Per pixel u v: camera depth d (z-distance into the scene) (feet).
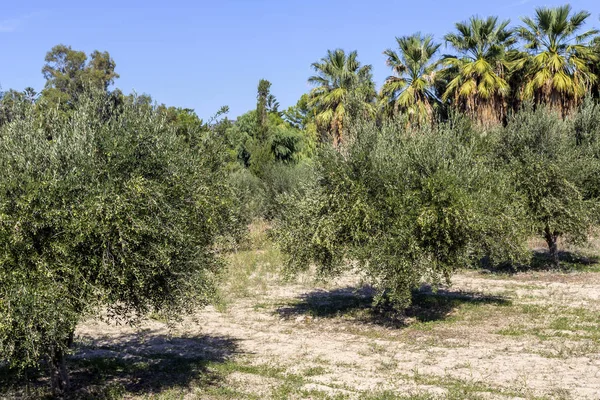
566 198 56.08
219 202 30.53
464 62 94.07
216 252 32.09
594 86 91.91
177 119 49.60
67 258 22.53
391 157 40.57
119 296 25.31
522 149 58.08
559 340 35.58
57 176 22.68
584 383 27.45
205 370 32.14
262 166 120.37
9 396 27.53
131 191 23.48
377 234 39.34
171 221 24.81
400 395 26.45
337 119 98.27
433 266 38.75
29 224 21.88
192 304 27.78
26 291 21.07
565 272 60.18
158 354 35.83
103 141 24.47
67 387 27.99
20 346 22.00
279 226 45.55
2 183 21.77
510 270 62.75
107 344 38.91
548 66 86.07
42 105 25.45
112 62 141.69
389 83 97.50
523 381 28.07
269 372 31.35
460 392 26.58
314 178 43.34
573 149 60.85
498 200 42.45
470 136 58.39
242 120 155.43
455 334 38.32
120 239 22.61
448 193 38.11
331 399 26.32
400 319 42.91
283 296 54.90
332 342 38.06
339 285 59.57
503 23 94.32
